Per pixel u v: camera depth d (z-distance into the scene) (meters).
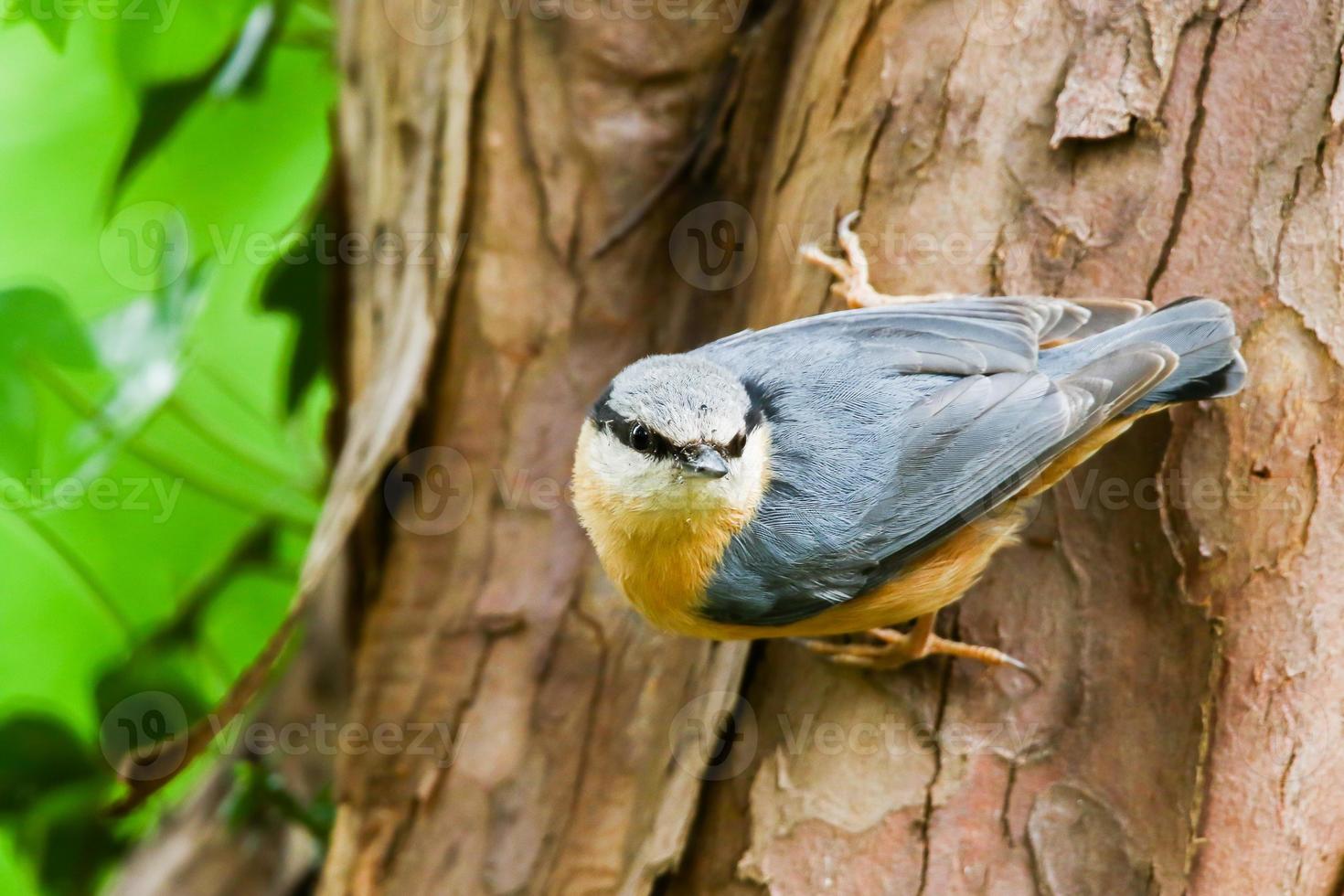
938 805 6.93
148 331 9.54
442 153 9.01
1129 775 6.74
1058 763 6.87
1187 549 6.75
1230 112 6.84
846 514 7.05
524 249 9.16
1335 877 6.59
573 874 8.74
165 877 10.49
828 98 7.86
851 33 7.73
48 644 10.70
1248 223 6.78
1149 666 6.82
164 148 10.23
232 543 10.69
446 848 8.99
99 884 10.16
